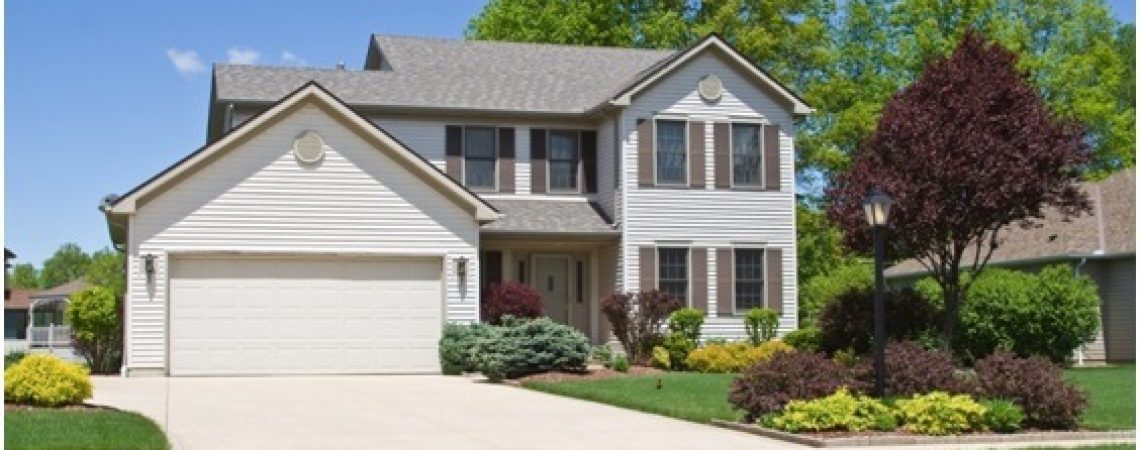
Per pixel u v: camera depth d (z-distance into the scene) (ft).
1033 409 51.13
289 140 87.61
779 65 145.89
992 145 79.61
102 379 81.46
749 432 50.34
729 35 145.07
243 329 86.43
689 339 95.20
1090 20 151.02
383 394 69.62
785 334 100.42
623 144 100.63
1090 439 49.03
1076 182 97.76
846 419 48.47
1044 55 146.82
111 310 89.15
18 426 47.14
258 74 104.83
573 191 105.29
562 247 104.27
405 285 89.86
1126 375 83.25
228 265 86.58
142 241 84.69
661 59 119.24
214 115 108.99
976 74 82.02
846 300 90.43
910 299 89.25
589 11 143.54
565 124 105.60
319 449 44.75
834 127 145.18
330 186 88.17
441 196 90.63
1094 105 143.74
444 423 53.88
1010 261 114.83
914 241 81.30
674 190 101.45
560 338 80.23
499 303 94.84
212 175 86.07
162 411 58.75
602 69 115.44
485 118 103.55
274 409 60.18
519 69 112.57
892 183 79.71
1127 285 105.81
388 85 105.09
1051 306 92.73
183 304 85.51
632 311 96.53
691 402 60.90
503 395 68.95
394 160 89.66
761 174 103.76
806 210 156.35
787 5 147.74
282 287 87.45
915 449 45.29
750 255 103.14
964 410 49.03
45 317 248.11
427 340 89.81
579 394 67.21
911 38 147.54
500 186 103.45
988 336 92.17
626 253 99.76
